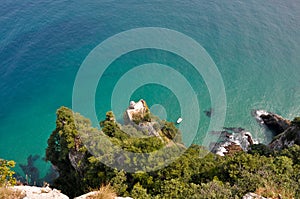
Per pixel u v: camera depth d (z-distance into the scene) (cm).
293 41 7600
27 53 7181
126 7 8656
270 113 6059
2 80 6669
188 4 8800
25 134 5838
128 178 3155
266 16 8388
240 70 6944
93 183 3266
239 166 2839
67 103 6406
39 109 6300
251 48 7431
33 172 5050
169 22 8144
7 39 7356
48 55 7188
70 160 4072
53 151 4531
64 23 7944
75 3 8656
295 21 8194
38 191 1455
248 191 1988
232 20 8238
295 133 4762
